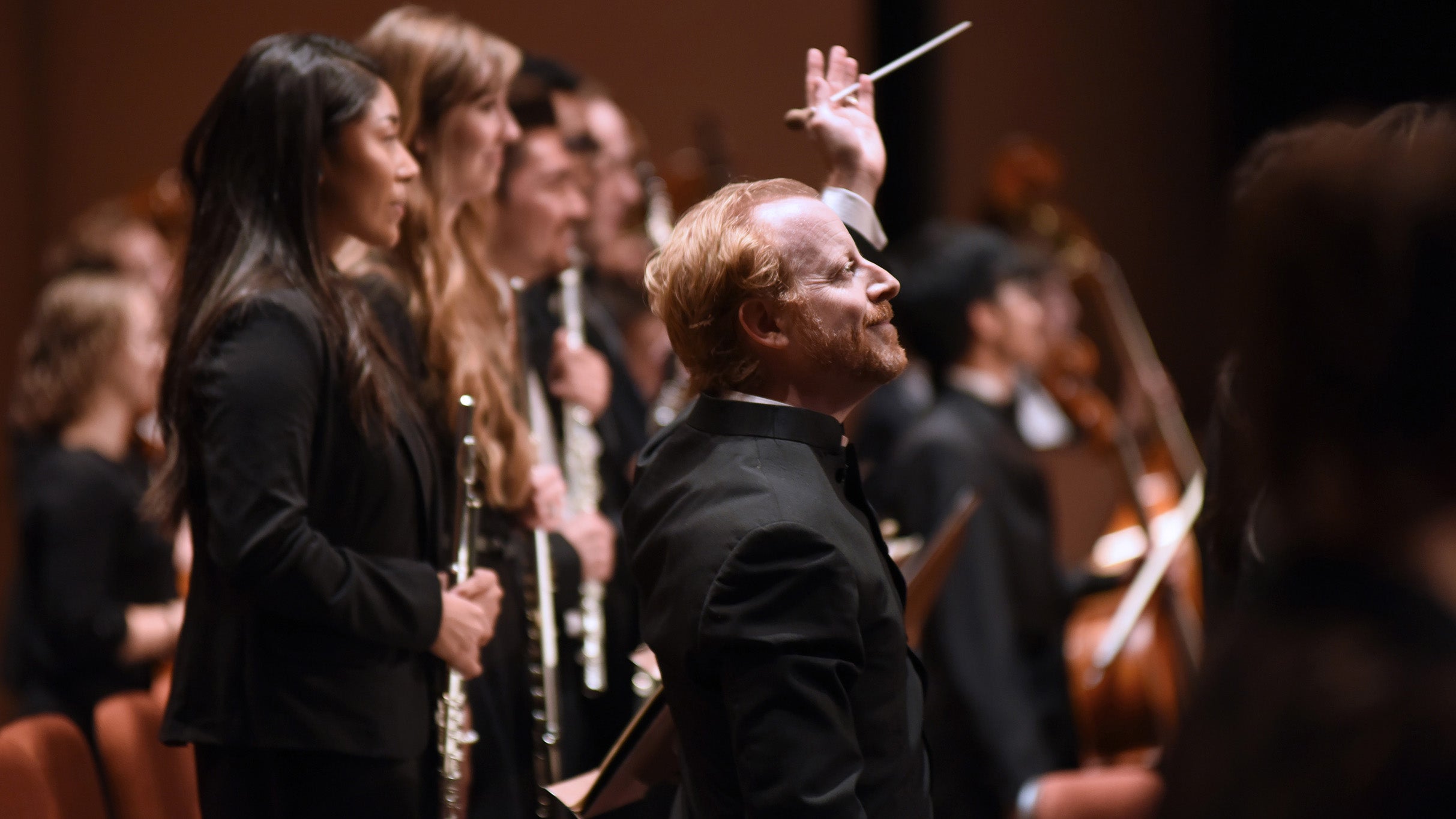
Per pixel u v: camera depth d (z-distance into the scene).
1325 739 2.21
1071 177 22.12
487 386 6.11
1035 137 21.73
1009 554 9.01
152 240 11.76
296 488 4.98
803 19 18.23
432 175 6.16
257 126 5.25
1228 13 23.23
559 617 7.02
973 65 21.08
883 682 4.14
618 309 12.05
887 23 18.64
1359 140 2.43
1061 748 9.19
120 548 9.09
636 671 7.61
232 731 5.09
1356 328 2.29
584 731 7.23
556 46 17.53
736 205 4.44
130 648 8.79
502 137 6.37
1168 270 23.30
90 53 16.66
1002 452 9.20
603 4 17.62
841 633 3.95
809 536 3.99
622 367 8.55
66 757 5.66
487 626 5.48
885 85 18.77
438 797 5.50
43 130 16.66
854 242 4.74
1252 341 2.43
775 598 3.94
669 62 17.89
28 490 8.99
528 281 7.70
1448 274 2.25
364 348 5.22
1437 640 2.22
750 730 3.90
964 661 8.55
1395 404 2.28
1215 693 2.43
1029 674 9.20
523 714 6.37
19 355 16.42
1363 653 2.24
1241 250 2.47
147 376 9.36
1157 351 23.27
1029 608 9.12
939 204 19.95
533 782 6.39
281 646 5.10
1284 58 22.92
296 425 5.00
